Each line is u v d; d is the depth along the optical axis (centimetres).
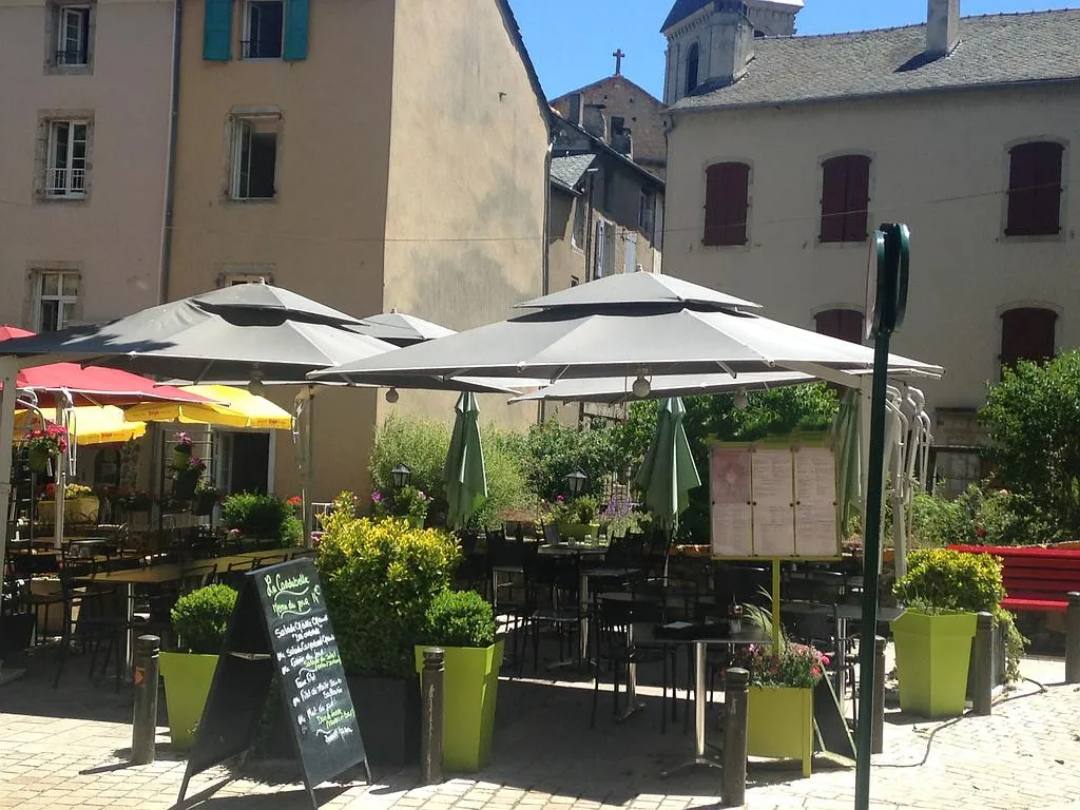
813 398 1559
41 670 934
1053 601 1134
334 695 627
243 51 2216
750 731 679
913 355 2519
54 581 1077
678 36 3566
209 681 692
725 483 691
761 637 702
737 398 1111
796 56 2861
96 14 2250
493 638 689
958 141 2514
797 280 2619
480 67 2545
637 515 1822
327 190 2155
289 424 1566
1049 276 2445
